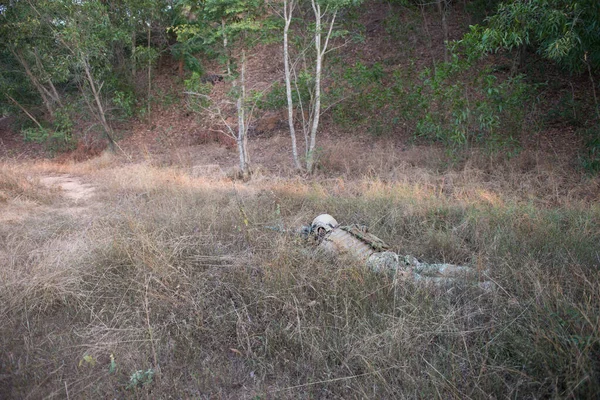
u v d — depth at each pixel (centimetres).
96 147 1555
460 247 433
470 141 957
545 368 238
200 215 515
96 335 301
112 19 1630
